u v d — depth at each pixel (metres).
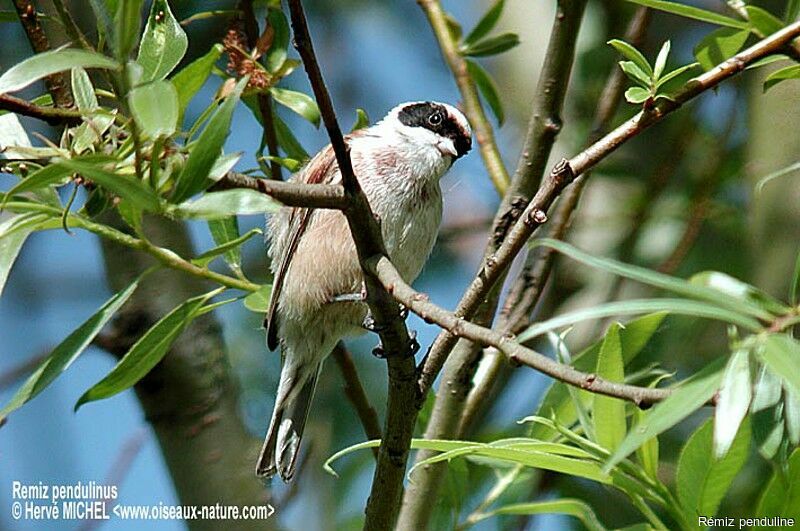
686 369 11.05
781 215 10.11
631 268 5.24
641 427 4.70
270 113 9.17
